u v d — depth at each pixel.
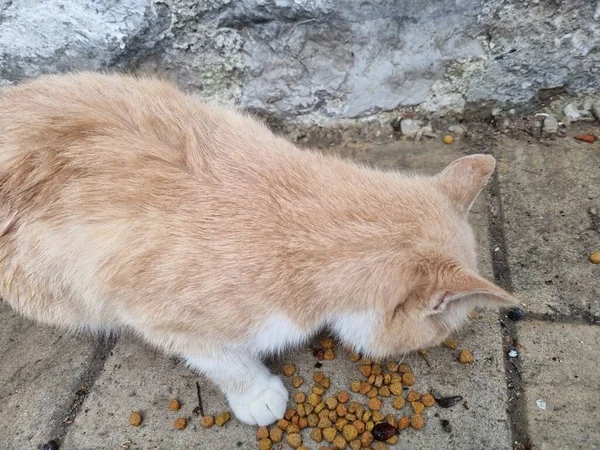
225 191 0.30
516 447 0.32
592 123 0.49
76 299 0.34
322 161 0.33
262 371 0.35
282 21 0.46
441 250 0.29
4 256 0.34
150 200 0.30
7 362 0.39
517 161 0.48
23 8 0.45
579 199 0.44
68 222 0.31
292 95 0.51
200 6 0.45
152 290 0.30
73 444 0.35
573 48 0.47
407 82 0.50
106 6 0.45
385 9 0.45
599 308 0.38
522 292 0.39
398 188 0.32
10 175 0.32
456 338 0.37
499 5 0.45
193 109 0.35
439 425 0.33
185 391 0.37
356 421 0.34
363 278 0.29
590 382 0.34
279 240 0.29
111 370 0.38
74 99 0.35
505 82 0.49
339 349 0.38
